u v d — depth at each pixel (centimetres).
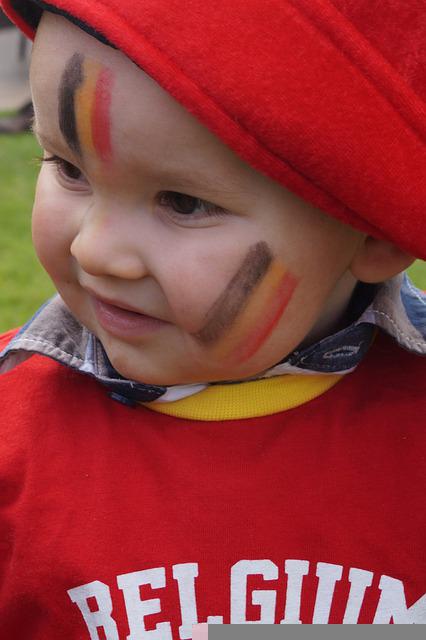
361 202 129
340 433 153
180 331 139
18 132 782
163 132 124
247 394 153
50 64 130
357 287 158
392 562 147
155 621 144
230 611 144
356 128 126
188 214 131
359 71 127
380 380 160
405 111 129
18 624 152
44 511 151
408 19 129
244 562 146
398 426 155
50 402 159
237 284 132
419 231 133
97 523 148
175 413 154
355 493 149
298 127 123
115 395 156
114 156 127
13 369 165
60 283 146
